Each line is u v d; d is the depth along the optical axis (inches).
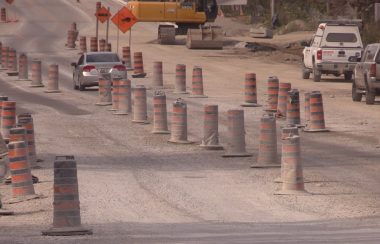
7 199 1921.8
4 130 2795.3
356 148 2645.2
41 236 1418.6
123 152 2637.8
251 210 1718.8
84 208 1754.4
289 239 1322.6
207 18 7741.1
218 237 1362.0
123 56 5984.3
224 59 6565.0
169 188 2004.2
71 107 3912.4
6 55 6240.2
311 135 2957.7
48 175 2249.0
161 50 7317.9
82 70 4653.1
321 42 4911.4
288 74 5472.4
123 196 1900.8
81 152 2642.7
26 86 5032.0
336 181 2076.8
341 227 1481.3
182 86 4414.4
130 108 3634.4
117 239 1363.2
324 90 4522.6
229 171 2265.0
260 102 3964.1
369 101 3870.6
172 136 2827.3
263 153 2316.7
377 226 1489.9
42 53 7135.8
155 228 1494.8
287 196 1884.8
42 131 3107.8
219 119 3408.0
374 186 2004.2
